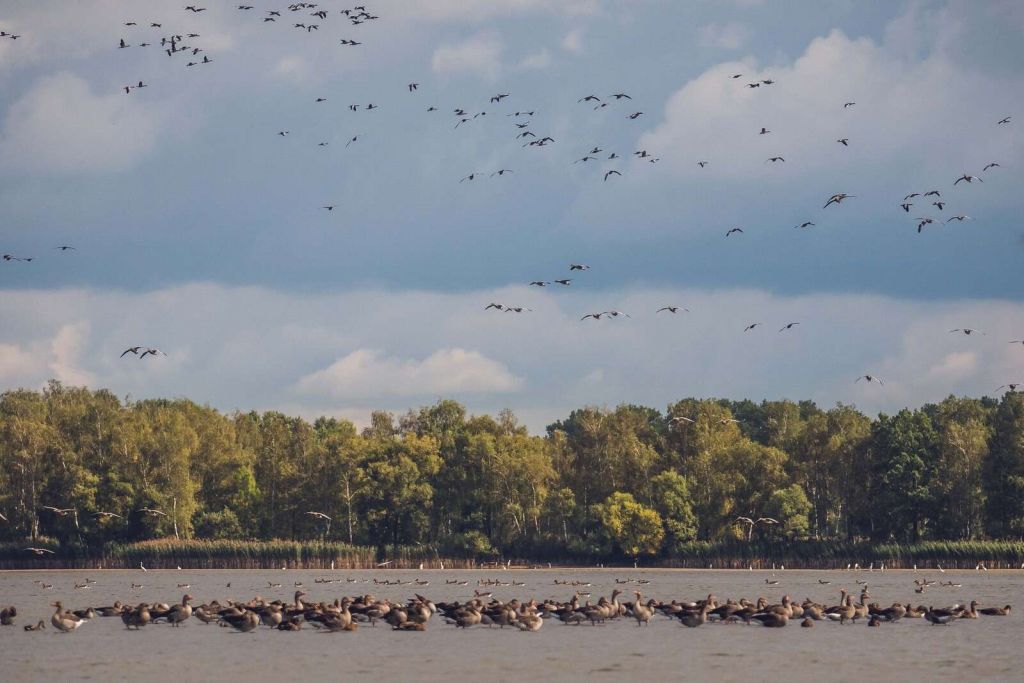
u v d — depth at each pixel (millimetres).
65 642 82312
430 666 70250
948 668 69250
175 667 70188
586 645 79688
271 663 71562
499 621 91250
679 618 93750
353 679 65625
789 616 95500
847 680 65188
